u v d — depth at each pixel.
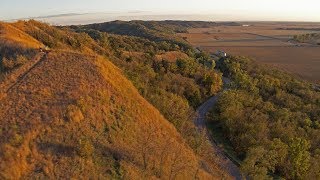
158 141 46.41
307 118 96.75
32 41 65.69
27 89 43.72
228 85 119.69
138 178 38.03
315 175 62.50
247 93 105.38
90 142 39.34
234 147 70.38
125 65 81.38
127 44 152.00
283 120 88.81
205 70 121.00
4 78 45.62
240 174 56.53
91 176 35.56
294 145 63.62
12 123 37.72
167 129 52.09
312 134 84.31
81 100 43.09
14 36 62.00
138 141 43.91
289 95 119.69
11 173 32.12
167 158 44.03
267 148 65.25
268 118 88.44
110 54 89.12
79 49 78.19
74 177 34.56
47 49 54.09
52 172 34.28
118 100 47.41
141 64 92.88
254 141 67.06
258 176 52.91
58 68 49.03
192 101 94.19
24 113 39.56
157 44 177.88
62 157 36.12
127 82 55.09
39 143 36.53
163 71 103.12
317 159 68.31
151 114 51.59
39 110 40.44
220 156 62.78
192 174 44.72
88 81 47.56
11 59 51.19
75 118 40.69
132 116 46.84
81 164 36.16
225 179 50.81
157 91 70.44
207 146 62.41
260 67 166.12
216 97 103.69
